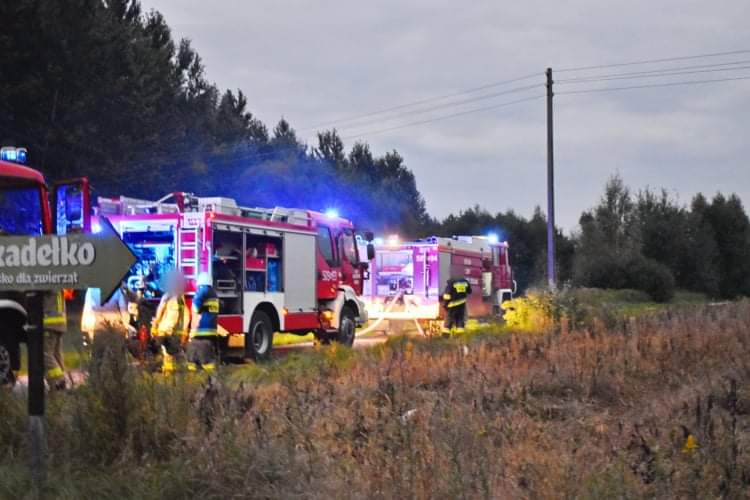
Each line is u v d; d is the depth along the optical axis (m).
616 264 45.06
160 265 14.82
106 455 5.87
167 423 6.03
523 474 5.62
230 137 47.97
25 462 5.71
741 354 11.16
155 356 7.18
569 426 7.66
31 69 27.09
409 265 24.52
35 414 5.43
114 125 30.42
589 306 19.89
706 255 53.03
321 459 5.68
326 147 70.44
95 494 5.26
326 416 7.43
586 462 5.84
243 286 15.56
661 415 7.83
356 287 19.69
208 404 6.30
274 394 8.58
